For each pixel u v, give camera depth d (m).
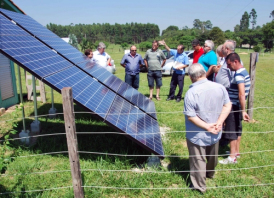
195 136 3.19
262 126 5.85
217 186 3.47
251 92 6.03
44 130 5.53
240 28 158.75
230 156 4.07
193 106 3.13
